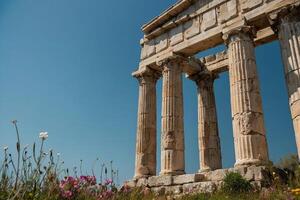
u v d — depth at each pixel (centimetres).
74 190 848
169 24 2433
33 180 645
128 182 2188
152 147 2347
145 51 2608
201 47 2266
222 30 2059
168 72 2334
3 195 609
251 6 1970
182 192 1797
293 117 1619
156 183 2002
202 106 2627
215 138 2531
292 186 1273
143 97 2483
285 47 1742
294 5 1756
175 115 2203
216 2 2186
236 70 1872
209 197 1459
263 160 1622
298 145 1552
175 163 2062
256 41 2294
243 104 1766
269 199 1238
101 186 932
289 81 1678
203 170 2405
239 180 1487
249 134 1686
